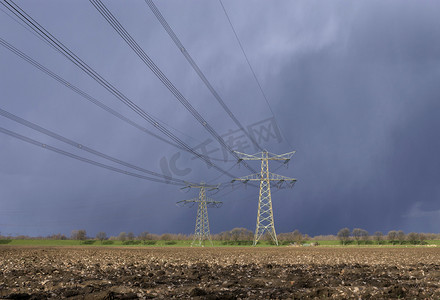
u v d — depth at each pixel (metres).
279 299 14.82
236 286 18.47
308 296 15.20
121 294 15.45
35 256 44.59
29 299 14.27
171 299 14.85
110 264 33.12
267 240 138.25
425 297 14.94
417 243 133.38
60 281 19.80
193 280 21.39
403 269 27.48
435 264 32.44
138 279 20.98
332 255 48.59
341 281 20.00
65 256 45.47
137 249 73.44
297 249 72.81
